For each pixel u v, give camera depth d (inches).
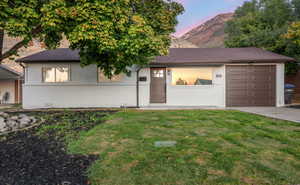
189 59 388.5
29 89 384.8
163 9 240.5
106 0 172.4
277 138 155.9
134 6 221.1
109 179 92.2
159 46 207.2
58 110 355.9
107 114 300.7
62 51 452.1
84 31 169.6
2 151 133.0
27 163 112.3
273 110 324.2
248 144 141.8
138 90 393.1
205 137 161.3
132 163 109.2
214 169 101.3
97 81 390.9
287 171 98.5
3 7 148.6
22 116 286.2
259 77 387.5
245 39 567.2
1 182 89.9
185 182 89.0
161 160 112.5
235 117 257.3
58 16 162.4
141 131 183.5
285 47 466.3
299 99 458.0
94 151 131.0
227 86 389.4
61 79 393.4
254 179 91.2
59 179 93.0
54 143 151.6
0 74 525.3
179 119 246.1
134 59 242.2
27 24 161.9
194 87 395.2
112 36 183.8
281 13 605.6
